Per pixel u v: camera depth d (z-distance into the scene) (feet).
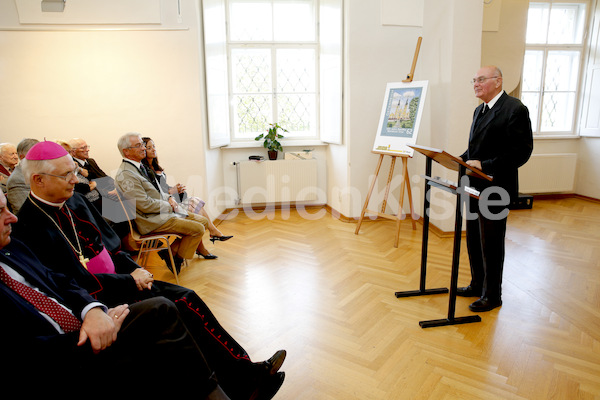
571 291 9.41
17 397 3.64
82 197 6.54
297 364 6.64
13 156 10.64
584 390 5.88
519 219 16.20
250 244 13.38
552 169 19.27
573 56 19.45
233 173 17.71
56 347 3.89
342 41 14.93
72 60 13.69
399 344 7.21
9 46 13.39
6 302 3.77
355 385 6.09
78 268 5.25
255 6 17.16
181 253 10.56
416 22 14.92
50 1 13.23
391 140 13.56
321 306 8.78
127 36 13.73
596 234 13.97
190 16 13.82
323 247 12.91
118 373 4.13
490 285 8.45
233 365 5.29
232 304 8.92
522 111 7.80
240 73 17.57
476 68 12.87
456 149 13.24
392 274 10.56
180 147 14.58
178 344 4.31
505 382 6.10
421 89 12.87
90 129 14.16
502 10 17.13
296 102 18.15
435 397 5.79
